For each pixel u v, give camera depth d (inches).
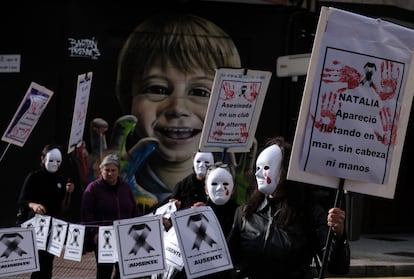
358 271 521.3
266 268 193.2
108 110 596.4
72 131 366.0
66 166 584.4
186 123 606.9
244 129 322.3
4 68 586.6
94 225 347.9
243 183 616.4
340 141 188.4
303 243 191.8
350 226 653.3
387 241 669.3
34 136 581.9
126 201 362.6
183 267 282.0
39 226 356.5
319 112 187.5
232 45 616.4
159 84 603.2
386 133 189.6
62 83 585.6
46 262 360.5
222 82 313.6
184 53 606.5
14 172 582.6
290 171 188.4
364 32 187.8
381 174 190.1
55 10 584.1
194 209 258.7
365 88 188.1
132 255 287.3
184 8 605.0
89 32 590.2
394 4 679.7
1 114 587.5
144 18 600.1
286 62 595.5
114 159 362.3
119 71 596.7
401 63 189.2
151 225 289.6
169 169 606.5
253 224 196.1
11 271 299.9
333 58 187.0
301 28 629.9
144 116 602.5
